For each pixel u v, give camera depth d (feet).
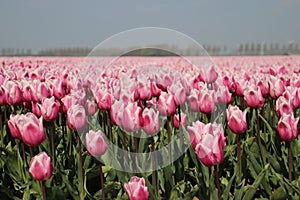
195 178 5.02
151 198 4.38
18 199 4.67
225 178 5.08
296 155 5.03
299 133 5.54
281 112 4.85
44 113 4.80
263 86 5.65
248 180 5.03
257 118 5.01
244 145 4.99
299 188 4.53
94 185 5.02
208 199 4.46
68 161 5.16
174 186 4.60
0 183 4.84
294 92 5.21
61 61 21.34
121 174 4.59
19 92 5.50
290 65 16.51
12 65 14.37
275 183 4.79
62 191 4.50
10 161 4.96
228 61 24.04
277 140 5.08
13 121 4.40
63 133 5.65
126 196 4.47
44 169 4.01
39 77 7.68
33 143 4.20
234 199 4.38
